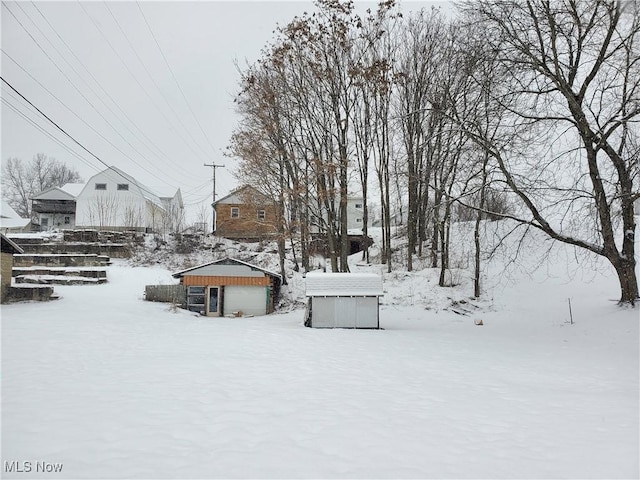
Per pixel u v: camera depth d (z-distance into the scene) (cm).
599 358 1189
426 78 2572
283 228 2912
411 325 2041
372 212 6425
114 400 704
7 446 505
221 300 2475
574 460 491
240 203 4016
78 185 5225
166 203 5319
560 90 1477
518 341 1507
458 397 778
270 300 2592
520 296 2367
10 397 711
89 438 534
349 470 455
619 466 474
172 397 731
